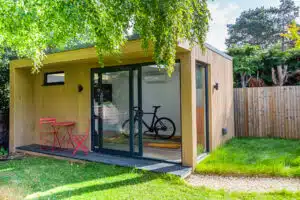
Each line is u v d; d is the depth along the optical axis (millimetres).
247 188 3617
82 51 4938
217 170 4238
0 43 3768
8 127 7344
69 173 4234
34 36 3383
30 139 6840
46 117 6676
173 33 2570
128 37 4055
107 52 3096
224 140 6562
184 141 4426
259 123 7676
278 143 6523
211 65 5621
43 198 3127
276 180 3934
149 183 3654
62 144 6355
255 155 5191
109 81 5438
